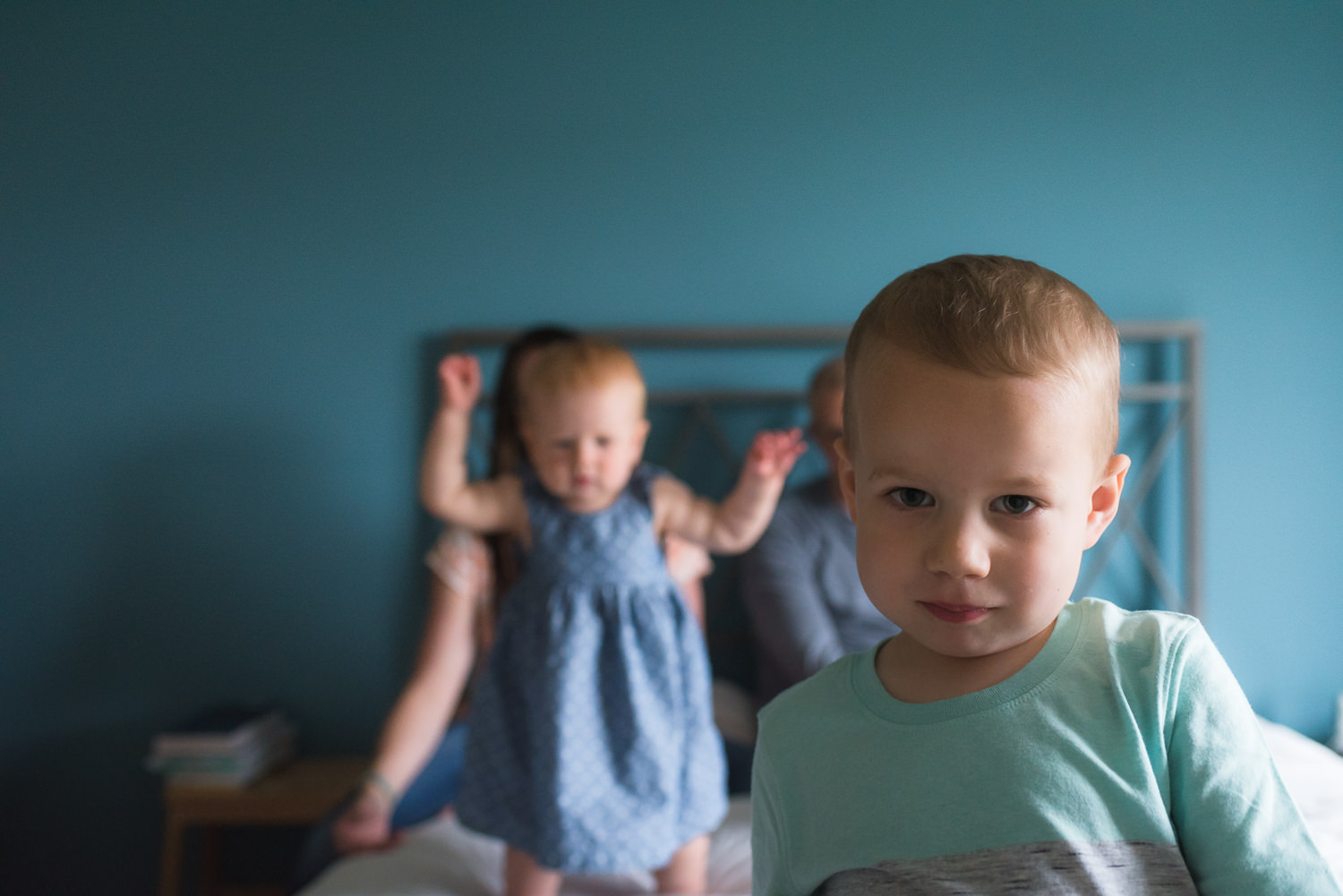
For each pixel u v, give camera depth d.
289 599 2.34
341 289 2.36
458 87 2.36
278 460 2.35
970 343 0.51
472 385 1.38
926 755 0.56
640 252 2.37
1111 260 2.36
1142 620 0.58
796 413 2.37
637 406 1.35
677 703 1.31
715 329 2.33
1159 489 2.34
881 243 2.36
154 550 2.34
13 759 2.32
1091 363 0.53
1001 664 0.57
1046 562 0.51
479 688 1.34
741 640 2.33
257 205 2.36
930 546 0.51
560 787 1.23
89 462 2.33
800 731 0.63
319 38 2.36
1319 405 2.35
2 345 2.33
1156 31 2.36
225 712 2.25
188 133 2.35
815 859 0.58
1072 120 2.36
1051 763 0.53
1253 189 2.36
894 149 2.36
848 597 2.10
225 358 2.35
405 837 1.60
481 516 1.38
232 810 2.03
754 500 1.38
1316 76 2.35
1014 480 0.50
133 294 2.34
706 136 2.36
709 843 1.56
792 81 2.36
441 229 2.36
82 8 2.34
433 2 2.36
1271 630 2.35
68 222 2.34
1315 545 2.35
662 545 1.42
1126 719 0.53
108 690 2.33
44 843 2.32
